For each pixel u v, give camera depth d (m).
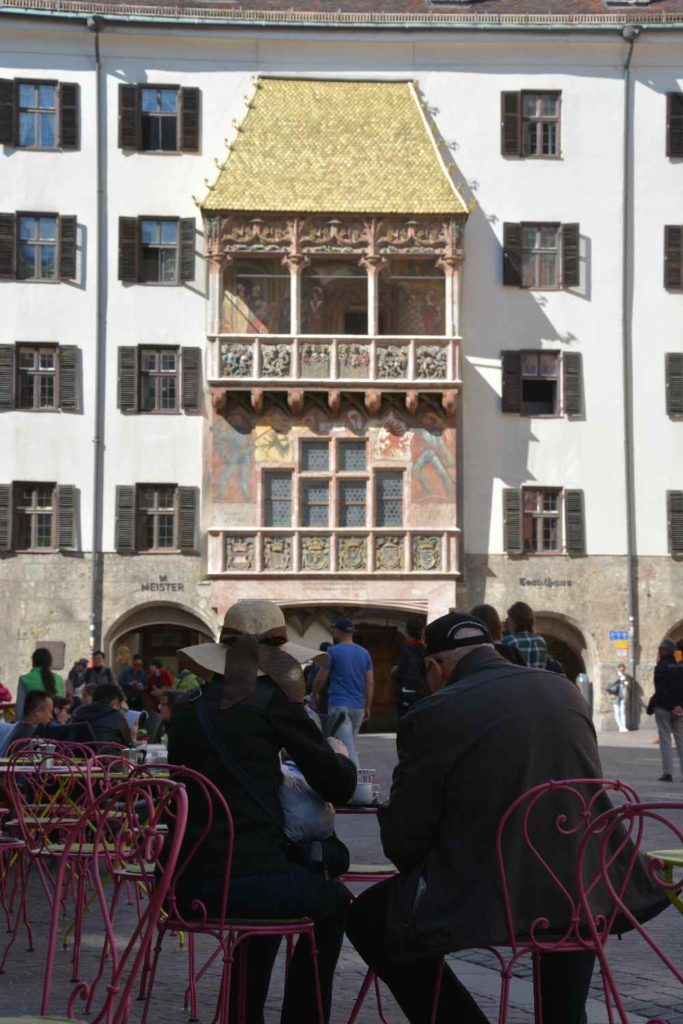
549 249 47.06
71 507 44.97
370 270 44.56
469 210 44.62
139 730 20.19
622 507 46.50
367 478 45.25
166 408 45.72
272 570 44.72
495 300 46.62
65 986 9.53
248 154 44.97
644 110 47.31
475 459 46.25
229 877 6.75
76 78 46.00
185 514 45.22
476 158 47.00
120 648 42.56
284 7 48.31
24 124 45.81
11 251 45.28
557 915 6.13
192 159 46.19
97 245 45.66
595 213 47.06
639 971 9.96
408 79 46.94
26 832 10.22
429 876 6.21
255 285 45.94
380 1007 8.42
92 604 44.81
